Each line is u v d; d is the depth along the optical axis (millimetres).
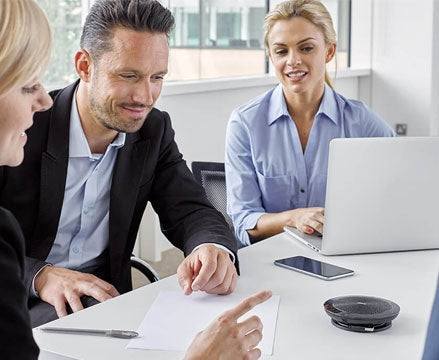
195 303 1688
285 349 1423
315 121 2793
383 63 6945
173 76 5066
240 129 2803
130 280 2289
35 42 1077
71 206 2164
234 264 1903
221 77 5516
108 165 2189
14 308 1014
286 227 2385
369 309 1546
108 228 2227
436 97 6867
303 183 2785
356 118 2842
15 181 2090
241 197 2740
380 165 2049
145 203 2297
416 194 2094
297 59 2715
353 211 2066
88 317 1602
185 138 4957
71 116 2121
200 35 5270
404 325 1552
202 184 2807
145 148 2223
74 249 2199
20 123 1110
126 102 1975
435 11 6656
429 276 1906
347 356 1391
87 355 1406
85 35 2000
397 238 2121
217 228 2074
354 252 2109
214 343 1288
